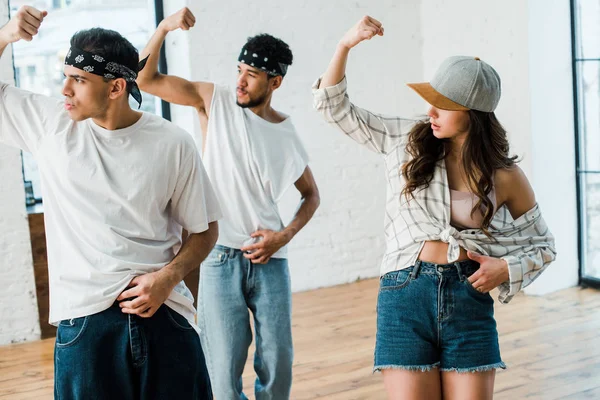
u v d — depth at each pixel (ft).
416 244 7.26
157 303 6.49
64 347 6.45
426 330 7.14
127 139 6.63
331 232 18.81
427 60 19.67
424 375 7.16
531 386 11.89
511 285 7.14
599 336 14.12
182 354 6.77
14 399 12.25
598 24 16.81
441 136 7.17
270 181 9.46
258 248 9.17
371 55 19.04
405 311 7.17
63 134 6.56
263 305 9.30
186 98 9.73
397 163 7.50
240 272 9.24
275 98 17.76
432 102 7.04
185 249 7.00
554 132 17.22
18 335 15.38
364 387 12.15
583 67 17.20
